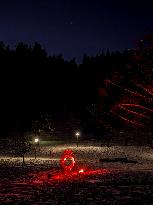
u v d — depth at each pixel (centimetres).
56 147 5169
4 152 4500
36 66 9881
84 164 2897
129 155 4066
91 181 1149
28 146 3162
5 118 7650
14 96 8700
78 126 7250
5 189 975
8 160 3341
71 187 974
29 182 1263
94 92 8331
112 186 944
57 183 1142
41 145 5484
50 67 9931
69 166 2222
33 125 6091
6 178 1570
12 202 727
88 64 9269
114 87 4009
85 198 739
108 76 4847
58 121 7594
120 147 4991
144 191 802
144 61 2461
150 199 695
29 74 9506
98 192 820
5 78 9238
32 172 1983
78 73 9369
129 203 659
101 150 4681
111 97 4553
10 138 6106
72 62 10100
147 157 3816
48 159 3525
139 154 4156
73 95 8781
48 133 6675
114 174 1484
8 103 8438
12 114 7962
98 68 8719
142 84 2516
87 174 1706
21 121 7575
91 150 4703
